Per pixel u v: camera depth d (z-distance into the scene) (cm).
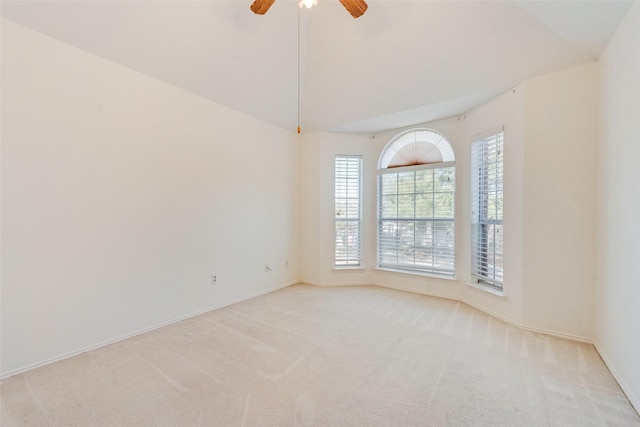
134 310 264
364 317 310
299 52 331
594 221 243
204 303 325
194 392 179
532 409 165
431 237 398
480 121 332
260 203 395
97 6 213
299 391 181
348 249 452
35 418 157
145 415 159
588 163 245
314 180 447
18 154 200
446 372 203
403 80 318
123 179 255
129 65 256
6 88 195
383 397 175
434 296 388
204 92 316
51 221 215
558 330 262
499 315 307
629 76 183
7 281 197
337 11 286
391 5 262
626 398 175
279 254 427
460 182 368
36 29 206
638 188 170
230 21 267
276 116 399
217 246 339
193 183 313
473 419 156
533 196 270
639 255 168
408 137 422
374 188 448
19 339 202
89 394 178
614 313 202
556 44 238
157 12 235
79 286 230
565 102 253
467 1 237
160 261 284
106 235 245
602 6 187
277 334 267
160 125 282
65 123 221
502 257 307
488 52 263
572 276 254
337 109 385
